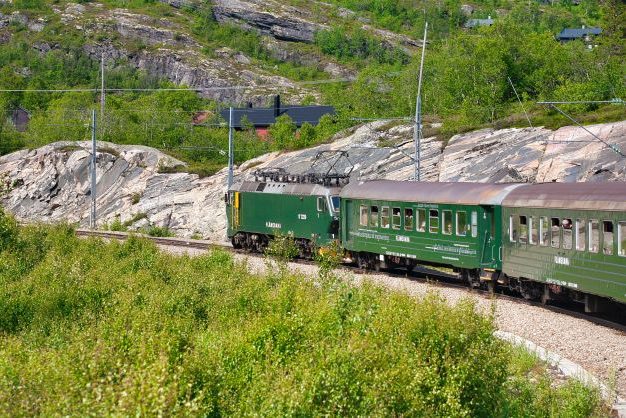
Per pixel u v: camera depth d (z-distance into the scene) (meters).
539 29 198.25
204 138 94.50
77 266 28.97
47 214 78.31
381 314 18.16
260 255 46.31
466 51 94.44
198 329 22.22
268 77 196.00
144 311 21.23
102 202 75.62
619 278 23.55
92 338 18.41
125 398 12.22
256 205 45.97
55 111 117.38
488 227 30.33
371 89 106.62
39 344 20.52
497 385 16.02
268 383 14.98
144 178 75.25
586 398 16.28
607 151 46.53
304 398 13.85
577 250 25.52
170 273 31.58
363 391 14.24
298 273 30.25
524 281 29.22
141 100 139.75
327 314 19.16
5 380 14.49
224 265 35.31
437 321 16.78
